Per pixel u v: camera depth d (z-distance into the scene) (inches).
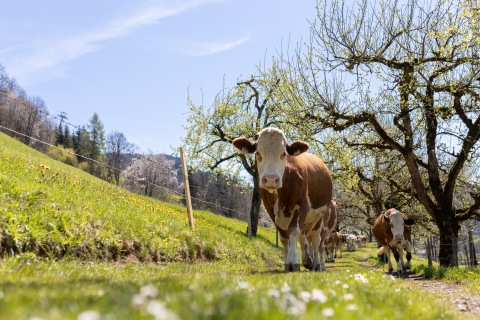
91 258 233.5
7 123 2511.1
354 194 887.1
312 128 503.2
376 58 466.6
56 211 246.4
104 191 404.8
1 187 236.4
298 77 549.0
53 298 64.3
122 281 113.1
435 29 448.5
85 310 54.2
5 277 119.4
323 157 637.9
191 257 356.2
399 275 419.2
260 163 245.6
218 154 866.1
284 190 259.0
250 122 846.5
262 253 556.4
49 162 684.1
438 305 129.3
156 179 1971.0
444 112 448.8
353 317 67.3
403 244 464.8
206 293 73.1
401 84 459.5
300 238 324.2
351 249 1531.7
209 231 466.9
